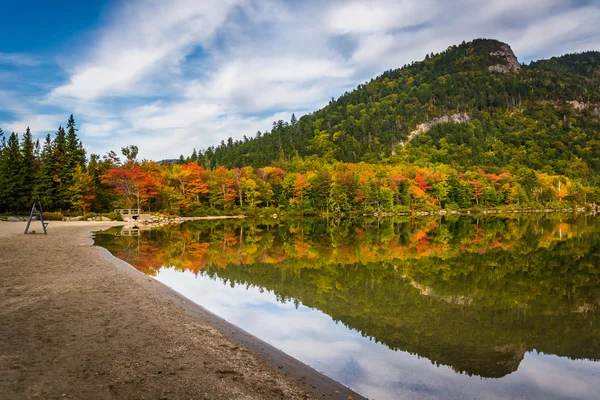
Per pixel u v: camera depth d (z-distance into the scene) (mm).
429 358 7234
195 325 8102
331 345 7816
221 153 167875
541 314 10086
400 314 10086
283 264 17984
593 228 38375
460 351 7625
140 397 4762
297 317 9758
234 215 71250
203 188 70438
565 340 8266
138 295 10234
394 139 169750
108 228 39688
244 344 7301
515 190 91250
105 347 6426
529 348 7797
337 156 148375
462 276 15000
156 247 24016
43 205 56531
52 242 22781
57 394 4715
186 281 14078
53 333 7020
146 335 7148
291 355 7184
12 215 54375
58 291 10320
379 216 72688
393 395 5750
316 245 25625
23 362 5672
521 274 15328
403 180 83375
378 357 7211
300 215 74875
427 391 5922
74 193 56312
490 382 6309
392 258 19688
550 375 6633
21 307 8680
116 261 16109
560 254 20641
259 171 88938
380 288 13047
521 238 29031
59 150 58875
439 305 10914
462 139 159875
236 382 5504
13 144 56812
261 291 12602
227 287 13141
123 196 57406
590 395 5953
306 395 5359
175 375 5516
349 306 10820
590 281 13984
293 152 159125
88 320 7895
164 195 63156
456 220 56438
